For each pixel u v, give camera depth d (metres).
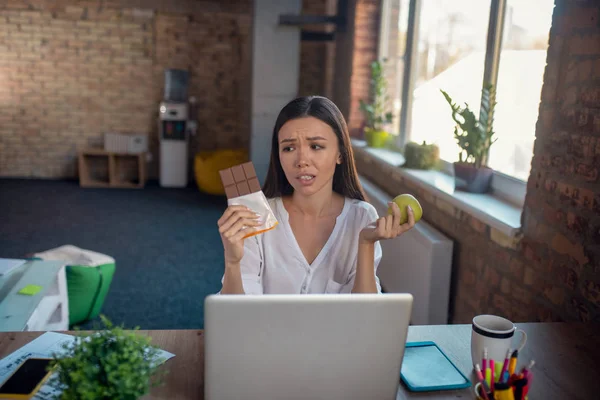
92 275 3.31
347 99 5.85
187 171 7.68
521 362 1.54
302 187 1.64
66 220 5.67
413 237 3.28
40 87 7.40
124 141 7.31
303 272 1.74
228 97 7.64
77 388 1.06
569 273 2.06
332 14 6.82
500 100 3.09
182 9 7.31
